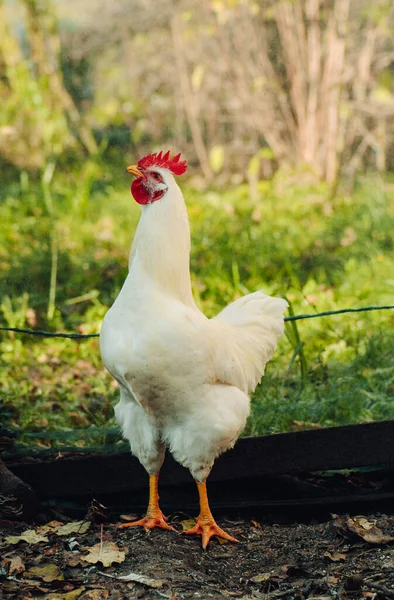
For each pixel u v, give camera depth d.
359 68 6.04
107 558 2.71
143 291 2.77
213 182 6.45
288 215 5.28
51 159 6.30
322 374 3.40
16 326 3.83
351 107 5.99
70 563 2.70
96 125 7.24
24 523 2.88
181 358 2.75
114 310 2.79
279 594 2.64
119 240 5.00
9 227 5.13
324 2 5.92
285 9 5.89
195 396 2.79
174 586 2.64
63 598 2.61
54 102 6.97
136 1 6.93
